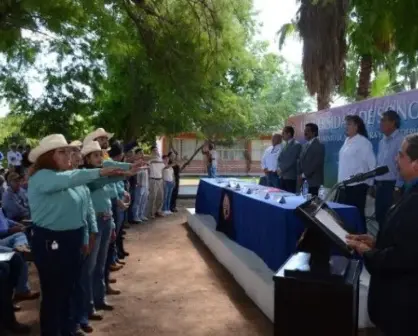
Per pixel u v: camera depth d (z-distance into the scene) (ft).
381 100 21.94
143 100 41.42
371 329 12.61
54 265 10.42
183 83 33.32
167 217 35.32
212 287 17.54
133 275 19.31
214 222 26.43
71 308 12.37
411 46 16.21
